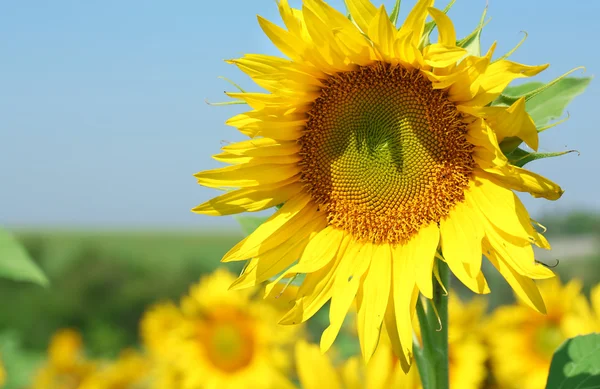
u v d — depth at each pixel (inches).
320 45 42.4
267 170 44.6
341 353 61.4
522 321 60.1
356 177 44.5
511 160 40.6
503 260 41.1
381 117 44.1
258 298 63.3
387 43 41.7
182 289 257.6
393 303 43.1
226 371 62.6
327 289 43.9
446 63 40.2
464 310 59.8
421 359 42.6
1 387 77.3
